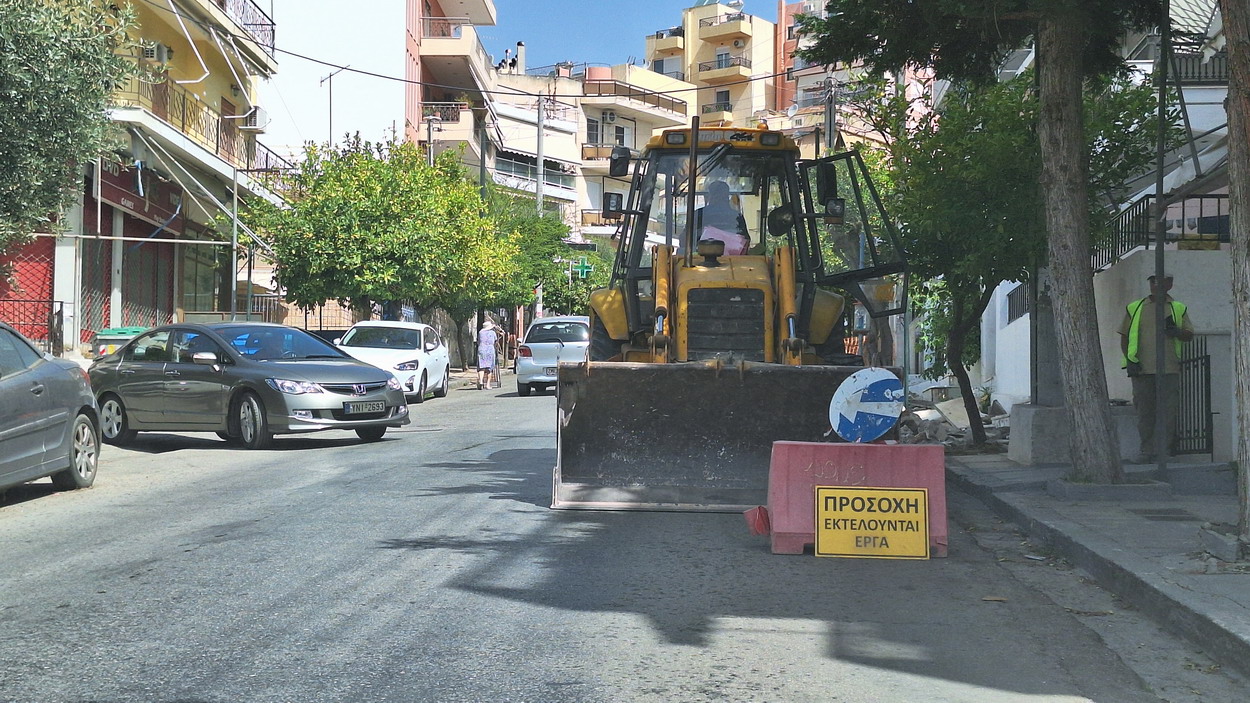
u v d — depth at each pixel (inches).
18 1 524.1
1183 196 565.0
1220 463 450.0
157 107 1051.3
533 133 2979.8
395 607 255.9
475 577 287.0
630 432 394.0
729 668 213.3
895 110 559.8
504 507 396.5
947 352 611.5
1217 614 230.1
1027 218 505.4
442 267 1312.7
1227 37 285.9
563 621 245.6
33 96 526.6
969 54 470.0
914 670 213.8
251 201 1286.9
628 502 385.7
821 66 481.4
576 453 396.5
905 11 433.7
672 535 347.3
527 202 2165.4
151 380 622.5
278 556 311.7
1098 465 403.9
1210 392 510.9
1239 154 285.1
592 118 3238.2
